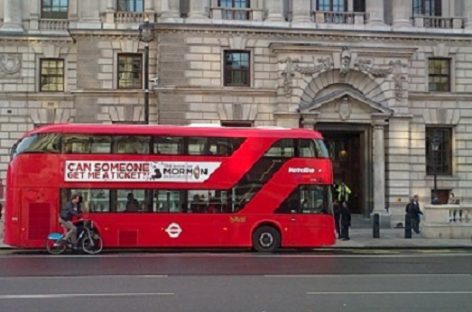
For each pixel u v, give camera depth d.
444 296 15.83
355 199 44.88
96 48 43.03
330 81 42.78
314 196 29.36
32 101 45.56
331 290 16.72
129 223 28.27
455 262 24.52
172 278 19.03
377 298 15.47
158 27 41.62
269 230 28.97
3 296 15.49
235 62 42.66
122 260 24.89
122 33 42.94
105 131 28.44
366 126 43.44
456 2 45.91
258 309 13.79
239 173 28.95
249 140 29.17
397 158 43.28
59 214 28.02
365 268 22.19
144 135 28.56
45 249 29.50
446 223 35.47
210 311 13.53
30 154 28.19
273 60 42.66
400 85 43.34
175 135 28.70
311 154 29.52
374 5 44.12
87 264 23.27
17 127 45.38
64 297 15.36
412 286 17.59
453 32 44.78
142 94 43.00
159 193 28.55
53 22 45.88
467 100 45.31
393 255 27.77
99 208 28.27
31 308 13.85
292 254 28.14
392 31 43.62
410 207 36.31
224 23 42.12
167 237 28.42
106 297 15.37
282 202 29.08
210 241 28.62
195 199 28.69
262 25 42.41
